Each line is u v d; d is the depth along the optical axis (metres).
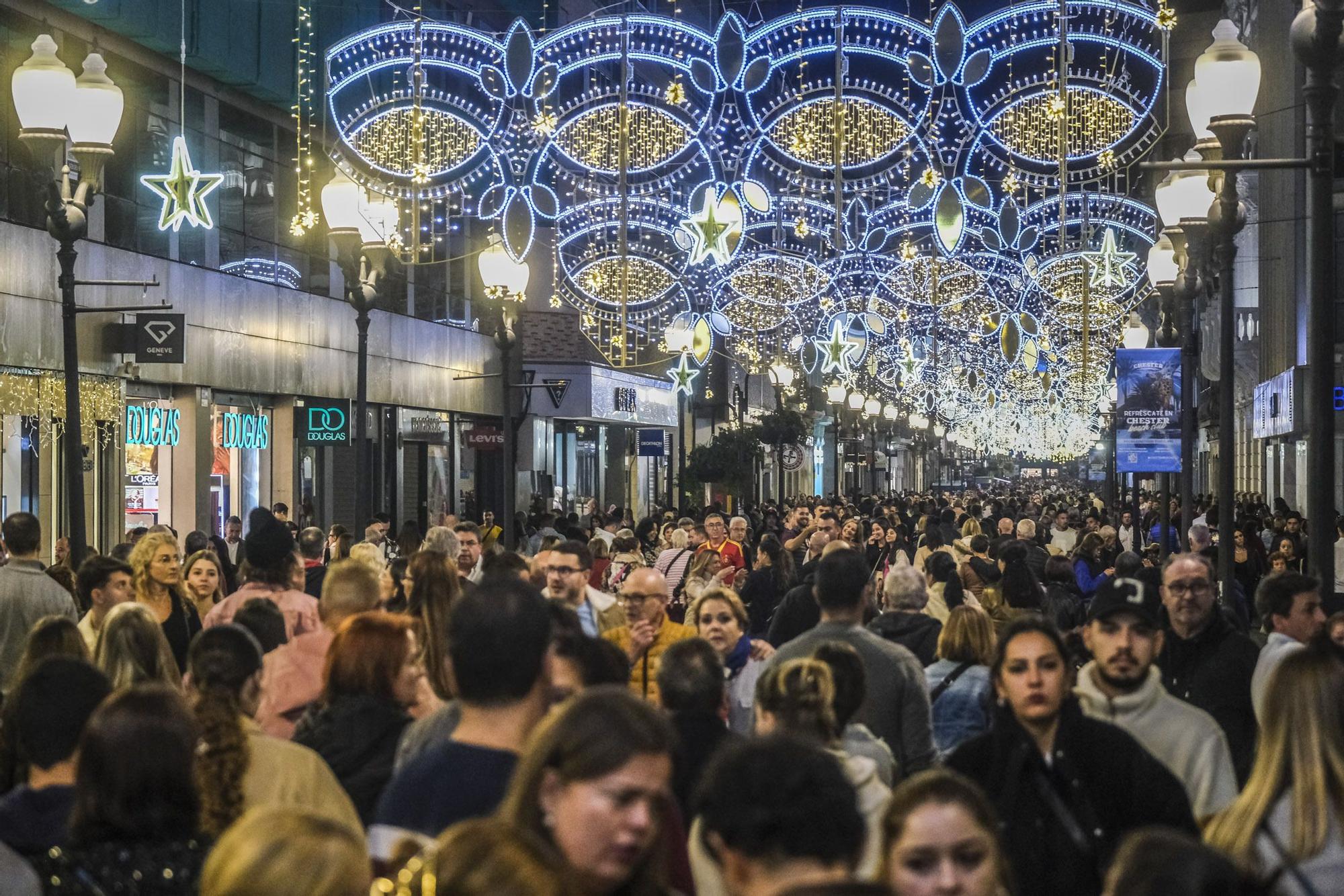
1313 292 13.52
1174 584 10.66
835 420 66.56
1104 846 6.81
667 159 32.75
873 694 10.09
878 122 28.23
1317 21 13.44
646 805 4.62
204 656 7.82
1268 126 59.38
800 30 27.59
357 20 45.81
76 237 17.25
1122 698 8.00
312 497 44.56
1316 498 13.30
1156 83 27.31
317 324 44.16
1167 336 29.11
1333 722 5.79
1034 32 26.73
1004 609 16.23
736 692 11.63
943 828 4.88
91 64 17.41
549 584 12.96
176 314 32.84
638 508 79.25
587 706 4.72
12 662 14.59
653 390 75.31
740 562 26.31
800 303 55.12
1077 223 57.78
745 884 4.20
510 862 3.63
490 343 59.50
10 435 30.25
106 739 5.73
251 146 41.38
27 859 5.70
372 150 35.50
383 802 5.80
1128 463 29.09
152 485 35.69
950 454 186.62
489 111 49.31
